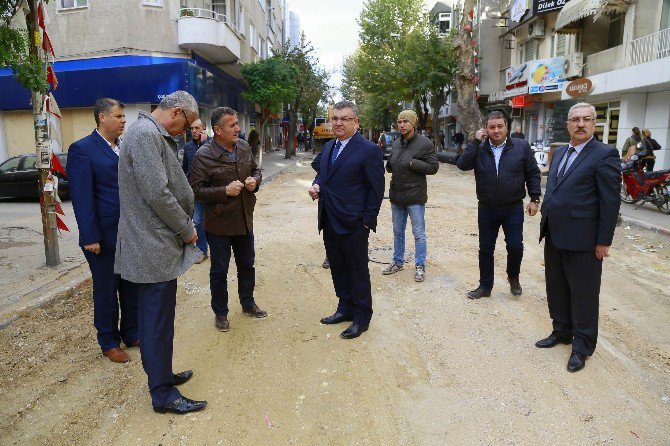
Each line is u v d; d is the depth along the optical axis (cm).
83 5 1791
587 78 1906
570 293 430
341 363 417
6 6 637
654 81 1499
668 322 520
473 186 1677
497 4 2986
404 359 424
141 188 322
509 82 2550
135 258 333
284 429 332
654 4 1661
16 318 497
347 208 453
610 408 355
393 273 651
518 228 538
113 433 331
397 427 333
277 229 959
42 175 662
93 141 411
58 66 1831
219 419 343
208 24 1873
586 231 396
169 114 338
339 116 448
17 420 347
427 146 603
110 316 429
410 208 620
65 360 434
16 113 1925
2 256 734
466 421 339
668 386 389
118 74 1747
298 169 2559
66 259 715
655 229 941
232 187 443
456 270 667
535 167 528
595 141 401
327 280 636
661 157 1641
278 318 514
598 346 453
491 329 481
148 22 1819
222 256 468
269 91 2389
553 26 2298
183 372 396
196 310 540
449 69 3116
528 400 363
